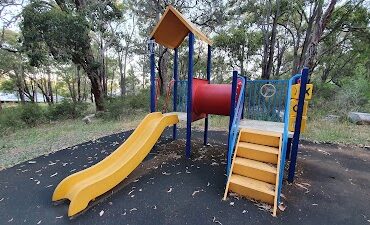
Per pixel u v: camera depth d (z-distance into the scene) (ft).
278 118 14.64
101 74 42.47
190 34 14.16
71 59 34.60
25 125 33.19
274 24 45.44
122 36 51.52
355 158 15.67
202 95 16.01
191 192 10.85
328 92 41.47
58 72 79.82
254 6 46.21
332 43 58.13
